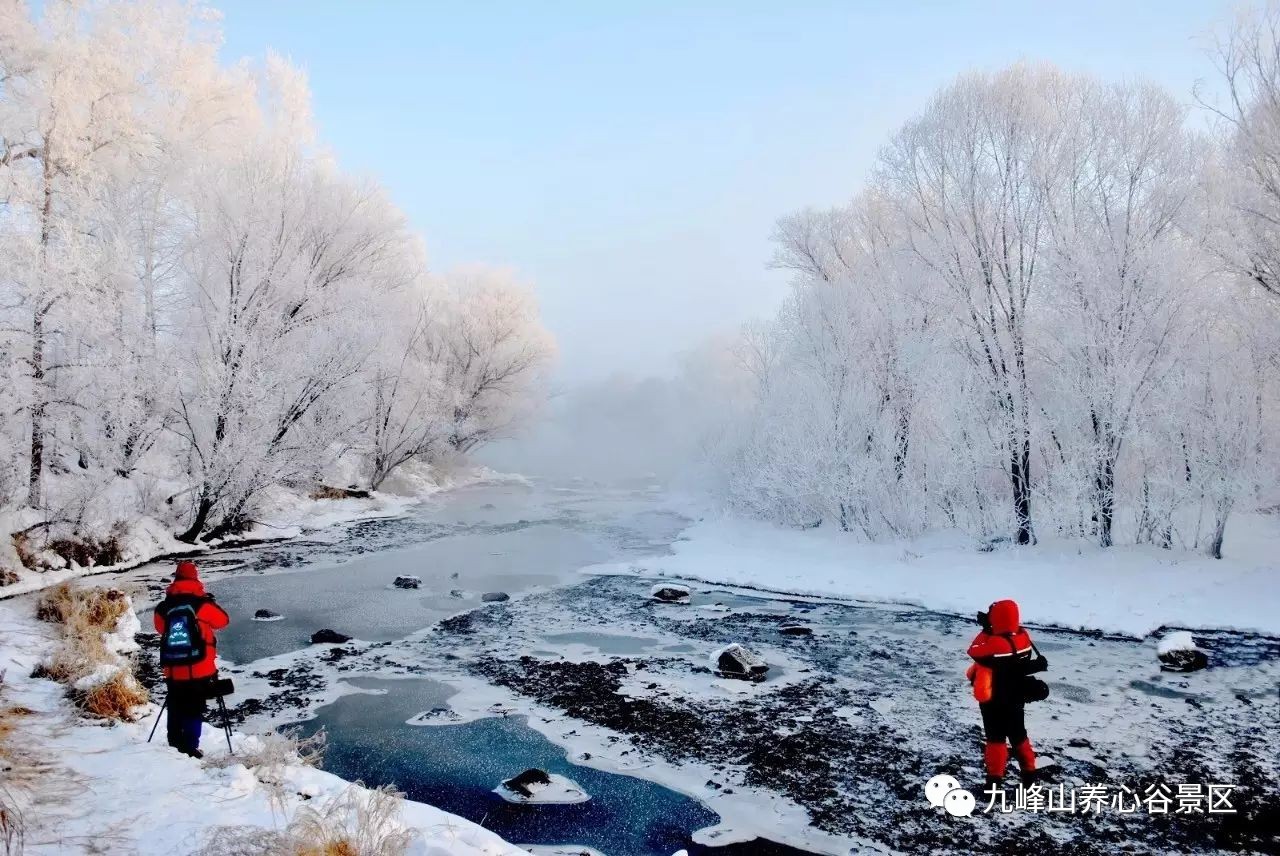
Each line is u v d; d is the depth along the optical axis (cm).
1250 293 1498
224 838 444
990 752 711
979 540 1758
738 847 639
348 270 2648
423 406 3294
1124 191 1631
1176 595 1362
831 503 2014
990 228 1769
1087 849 627
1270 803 698
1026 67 1788
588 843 645
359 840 466
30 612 1220
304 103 2969
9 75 1711
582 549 2170
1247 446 1459
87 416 1723
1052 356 1709
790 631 1312
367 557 1995
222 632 1291
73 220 1695
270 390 2050
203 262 2034
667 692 1019
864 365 2038
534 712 948
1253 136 1434
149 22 2041
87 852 434
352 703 973
